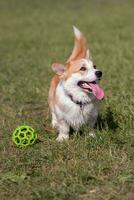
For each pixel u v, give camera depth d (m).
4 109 7.93
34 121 7.05
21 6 25.61
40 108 7.92
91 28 17.86
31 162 5.43
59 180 4.97
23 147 5.96
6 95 8.83
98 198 4.59
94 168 5.15
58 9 24.19
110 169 5.15
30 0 27.31
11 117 7.38
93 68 5.86
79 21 19.92
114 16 20.81
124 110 6.84
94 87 5.75
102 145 5.78
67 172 5.09
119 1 25.41
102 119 6.62
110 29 17.47
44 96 8.53
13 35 17.48
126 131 6.12
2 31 18.66
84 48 6.36
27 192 4.79
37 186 4.89
